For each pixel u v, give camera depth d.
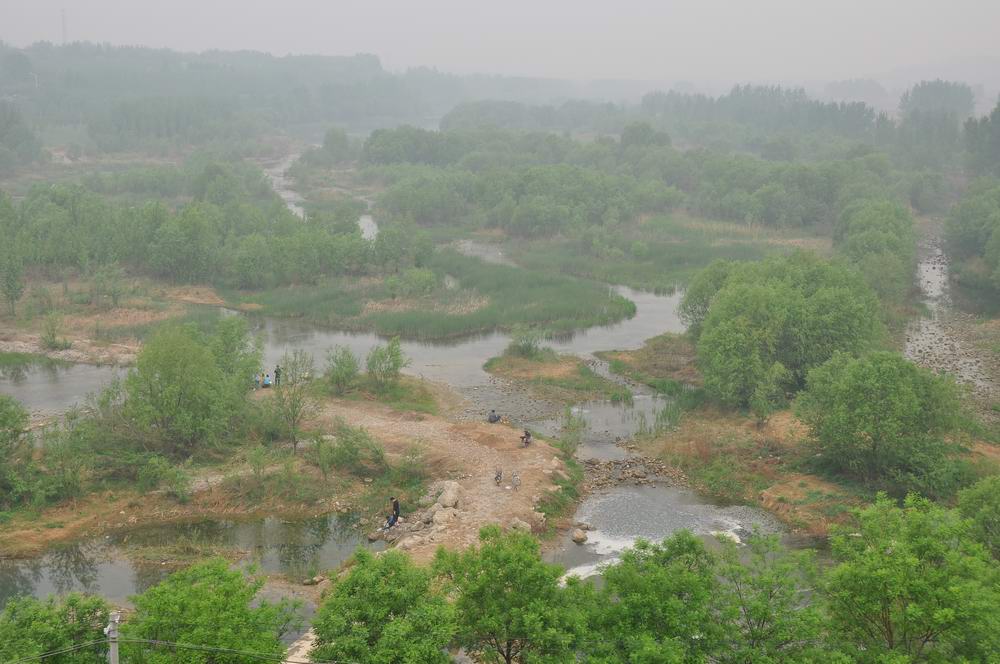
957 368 90.44
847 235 139.88
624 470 66.06
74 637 30.19
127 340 98.56
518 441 68.81
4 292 106.50
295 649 38.78
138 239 130.00
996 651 28.36
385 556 32.78
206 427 64.56
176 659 28.77
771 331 78.56
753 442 68.69
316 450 64.31
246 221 149.50
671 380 87.44
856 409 58.69
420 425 72.44
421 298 119.38
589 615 31.31
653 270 140.88
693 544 33.47
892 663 27.88
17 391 81.44
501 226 175.38
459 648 35.66
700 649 30.09
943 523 32.97
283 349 98.44
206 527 55.41
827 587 32.31
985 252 133.50
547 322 110.12
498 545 32.62
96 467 61.03
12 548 50.91
